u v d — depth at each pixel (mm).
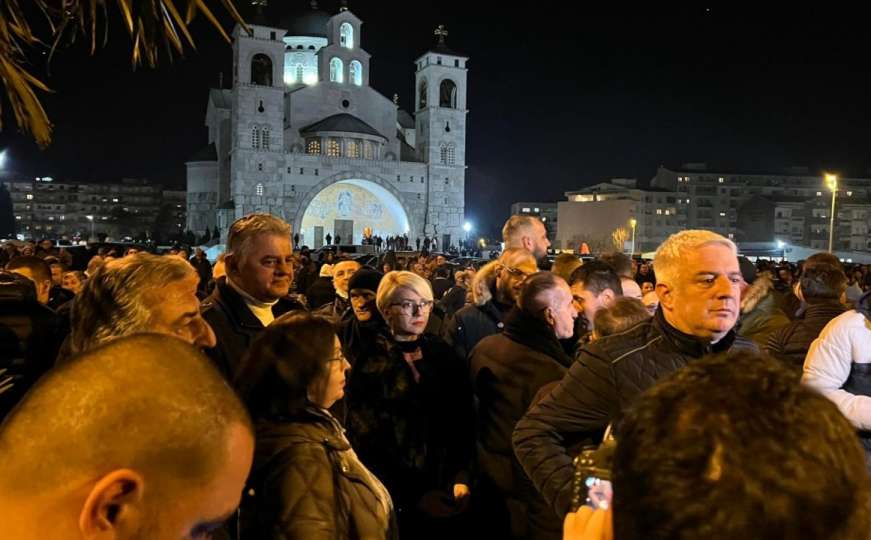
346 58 74562
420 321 4336
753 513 854
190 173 78062
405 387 4258
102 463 1110
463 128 74375
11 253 16109
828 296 4730
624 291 5691
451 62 74125
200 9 2736
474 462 4289
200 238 72750
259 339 2725
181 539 1186
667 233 98125
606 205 94312
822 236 93250
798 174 104188
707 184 100375
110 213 143250
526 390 3994
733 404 948
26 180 137500
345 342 4602
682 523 888
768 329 5684
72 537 1094
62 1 2768
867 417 3502
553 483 2828
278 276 3799
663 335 2957
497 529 4035
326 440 2557
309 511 2328
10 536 1097
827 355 3812
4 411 3842
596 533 1312
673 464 924
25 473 1107
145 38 2773
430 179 72688
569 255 6188
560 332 4152
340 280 7281
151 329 2658
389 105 76625
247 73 65688
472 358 4383
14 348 4172
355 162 69625
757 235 93438
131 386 1187
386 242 70000
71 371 1223
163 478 1146
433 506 4047
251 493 2434
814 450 886
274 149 66438
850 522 869
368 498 2600
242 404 1356
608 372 2928
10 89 2693
